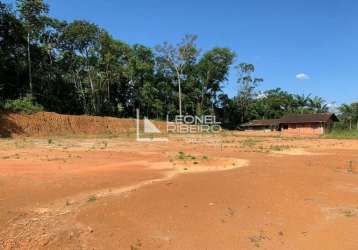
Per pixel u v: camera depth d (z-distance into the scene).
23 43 40.94
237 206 7.21
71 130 37.62
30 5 38.34
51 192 8.34
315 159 15.59
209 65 59.38
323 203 7.55
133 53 57.03
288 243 5.40
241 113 69.69
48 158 15.05
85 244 5.19
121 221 6.20
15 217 6.38
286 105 74.62
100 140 28.94
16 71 40.94
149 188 8.70
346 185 9.41
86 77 50.34
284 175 10.84
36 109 36.00
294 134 45.12
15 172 11.09
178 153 18.20
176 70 58.28
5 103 34.22
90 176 10.56
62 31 46.00
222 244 5.31
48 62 46.44
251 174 10.99
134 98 58.12
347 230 5.89
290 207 7.23
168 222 6.18
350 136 37.22
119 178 10.26
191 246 5.22
